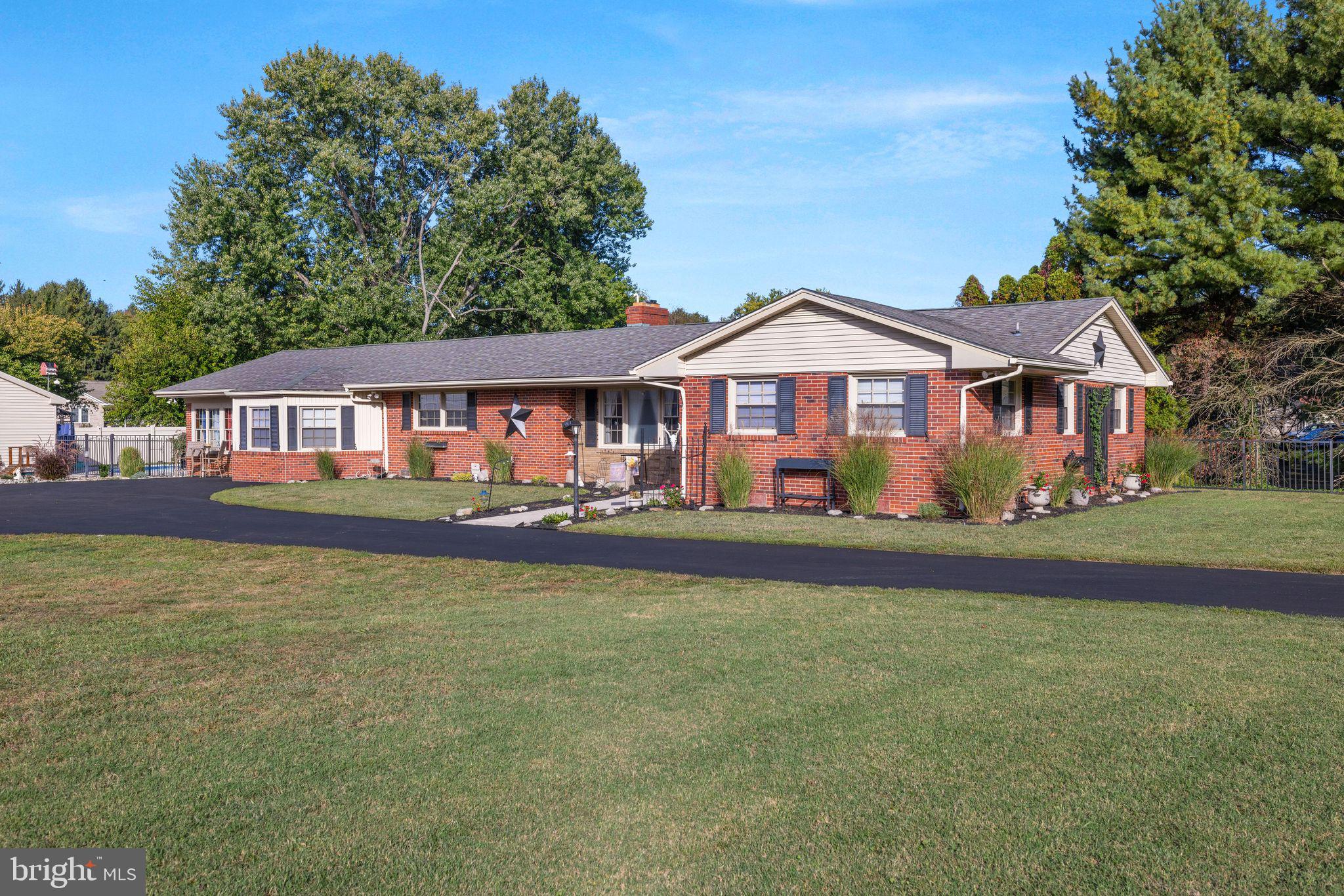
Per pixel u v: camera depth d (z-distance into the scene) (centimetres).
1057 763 540
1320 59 2916
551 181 4669
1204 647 792
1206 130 3059
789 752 567
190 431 3553
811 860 439
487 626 926
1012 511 1825
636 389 2644
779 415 2061
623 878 427
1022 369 1786
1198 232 2986
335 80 4509
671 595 1091
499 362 2920
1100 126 3397
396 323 4609
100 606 1044
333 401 3053
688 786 522
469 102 4759
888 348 1925
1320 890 404
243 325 4431
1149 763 536
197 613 1001
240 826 480
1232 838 449
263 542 1600
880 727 605
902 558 1374
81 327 6894
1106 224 3288
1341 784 504
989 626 888
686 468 2198
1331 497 2222
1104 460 2334
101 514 2064
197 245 4522
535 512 2027
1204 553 1361
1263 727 588
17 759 570
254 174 4394
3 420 3941
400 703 669
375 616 983
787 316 2047
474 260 4647
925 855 441
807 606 1005
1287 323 2970
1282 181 3016
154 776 542
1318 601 1023
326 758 568
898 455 1914
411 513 2019
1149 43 3369
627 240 5459
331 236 4722
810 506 2008
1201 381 2922
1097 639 829
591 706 658
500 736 602
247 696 690
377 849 455
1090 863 430
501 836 468
